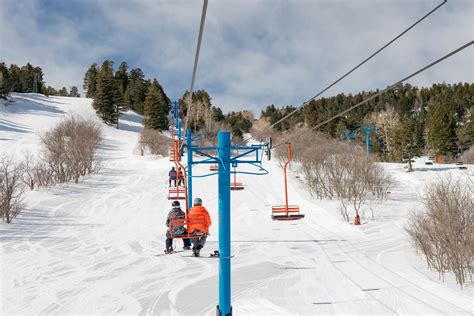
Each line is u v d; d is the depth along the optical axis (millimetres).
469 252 10219
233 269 11742
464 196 12008
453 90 140500
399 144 76125
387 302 8727
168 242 13359
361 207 23875
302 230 18812
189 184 15250
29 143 57312
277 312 8203
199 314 8039
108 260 12562
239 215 23281
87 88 142125
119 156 57750
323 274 11164
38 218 20312
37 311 8219
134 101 124938
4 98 93750
